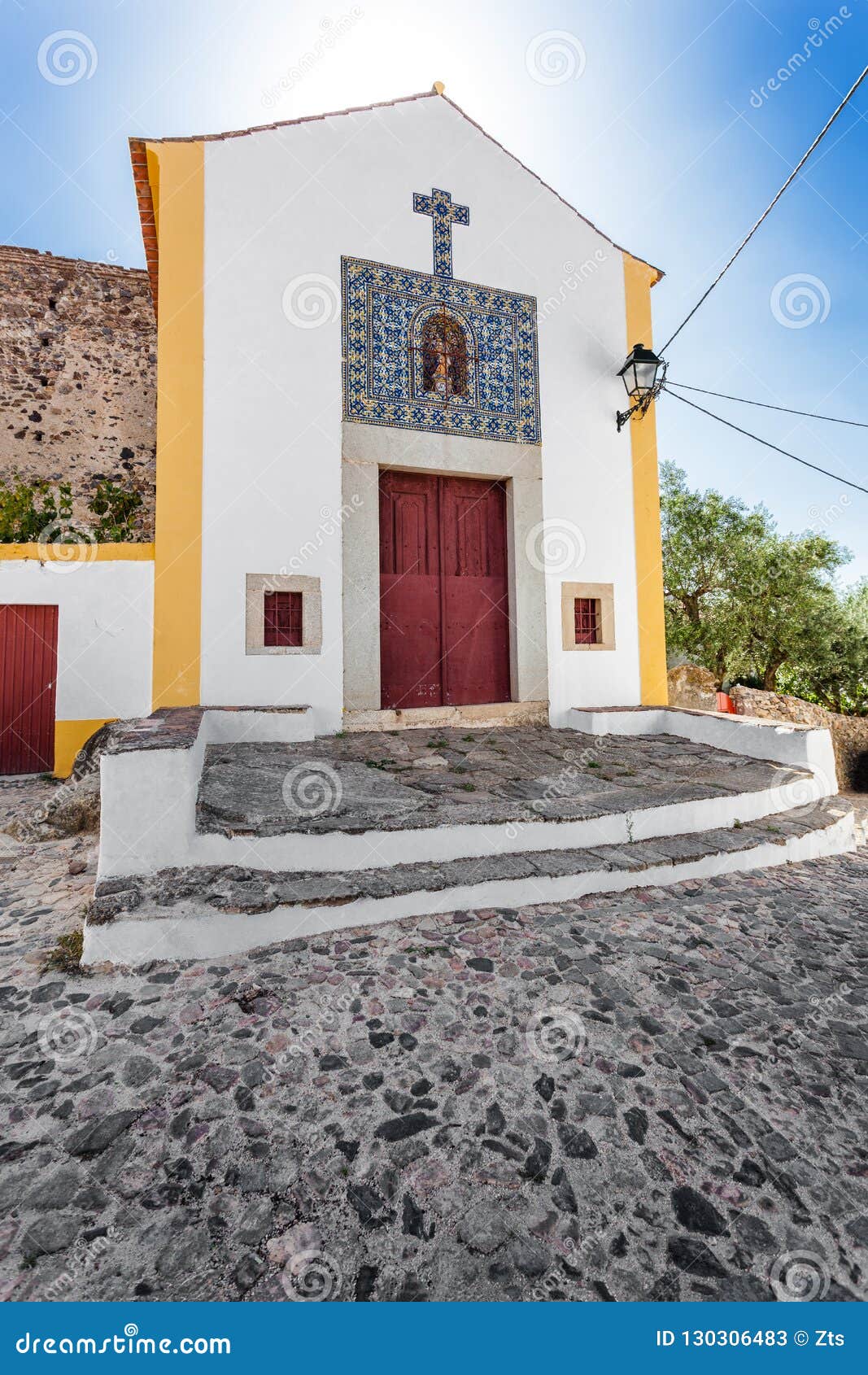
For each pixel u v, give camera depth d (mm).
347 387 5562
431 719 5812
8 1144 1590
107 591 5316
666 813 3914
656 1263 1313
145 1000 2264
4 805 4730
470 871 3184
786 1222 1419
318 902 2764
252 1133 1646
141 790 2834
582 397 6527
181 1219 1386
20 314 9023
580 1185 1504
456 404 5992
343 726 5379
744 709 9445
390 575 6020
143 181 5441
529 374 6320
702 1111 1766
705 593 12062
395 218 5793
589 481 6512
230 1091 1803
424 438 5840
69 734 5258
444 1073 1898
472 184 6141
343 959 2564
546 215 6473
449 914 3004
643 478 6750
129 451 9414
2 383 8883
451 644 6215
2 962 2539
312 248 5465
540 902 3188
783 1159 1600
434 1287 1253
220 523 5082
